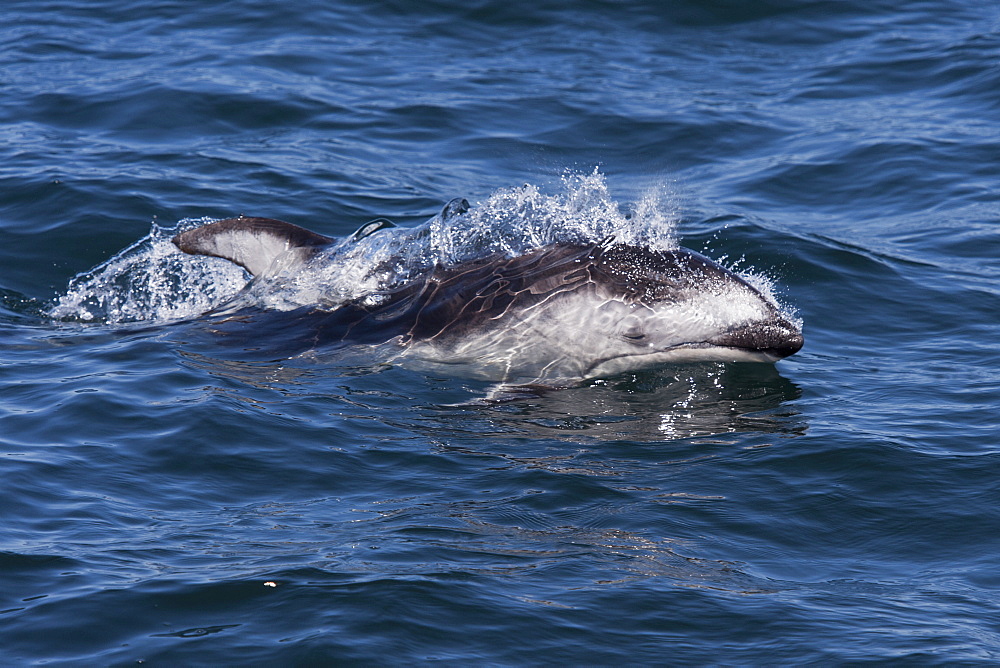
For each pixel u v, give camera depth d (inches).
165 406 1310.3
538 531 1088.8
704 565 1042.7
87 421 1268.5
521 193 1859.0
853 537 1104.8
